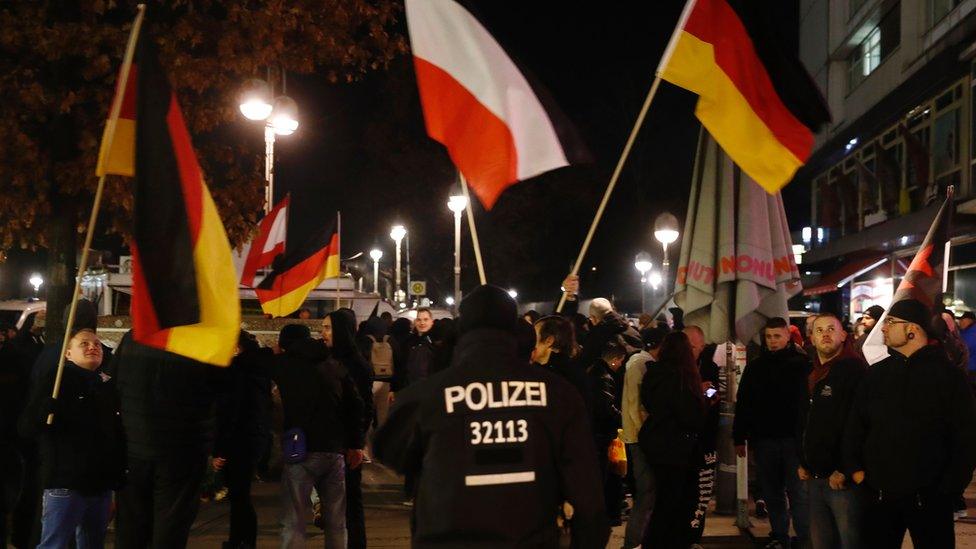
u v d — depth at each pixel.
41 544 5.70
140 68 4.59
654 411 6.98
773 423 7.45
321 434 6.52
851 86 32.88
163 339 4.57
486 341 3.62
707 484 7.35
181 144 4.65
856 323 12.94
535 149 5.04
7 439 6.70
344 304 18.64
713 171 7.34
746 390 7.63
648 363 7.36
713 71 5.55
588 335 8.38
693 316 7.55
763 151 5.59
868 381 5.82
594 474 3.51
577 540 3.49
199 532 8.57
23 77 10.56
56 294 10.73
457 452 3.43
